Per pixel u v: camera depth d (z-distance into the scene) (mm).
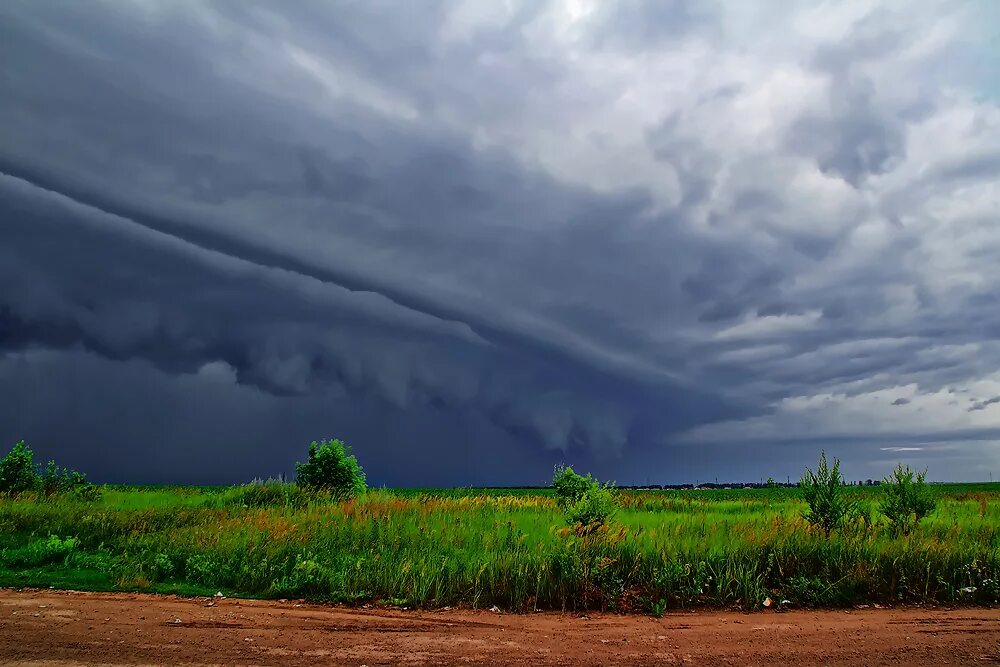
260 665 6285
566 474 22109
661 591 9859
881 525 15219
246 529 13547
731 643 7379
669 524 14445
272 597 9672
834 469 14984
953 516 18359
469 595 9641
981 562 11023
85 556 12062
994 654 6965
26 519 14984
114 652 6598
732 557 10812
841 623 8461
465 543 12703
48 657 6387
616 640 7477
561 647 7129
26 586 9930
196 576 10797
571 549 11000
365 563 10781
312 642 7152
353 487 24484
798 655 6895
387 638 7398
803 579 10250
